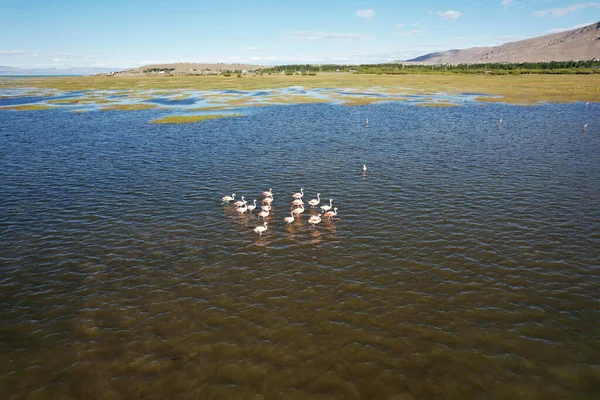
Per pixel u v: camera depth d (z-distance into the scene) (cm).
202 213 4441
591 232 3825
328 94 16800
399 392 2150
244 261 3434
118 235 3909
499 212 4312
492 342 2483
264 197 4925
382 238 3797
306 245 3703
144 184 5356
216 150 7131
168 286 3086
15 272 3272
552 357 2361
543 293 2934
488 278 3125
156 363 2355
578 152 6612
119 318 2734
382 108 12269
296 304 2862
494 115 10556
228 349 2455
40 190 5125
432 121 9825
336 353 2417
